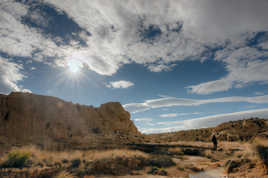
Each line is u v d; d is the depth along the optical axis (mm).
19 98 38438
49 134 34906
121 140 38438
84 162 12812
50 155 15156
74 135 38812
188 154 22312
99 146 25156
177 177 9734
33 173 9203
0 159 12352
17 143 24828
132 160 13242
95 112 56438
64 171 9617
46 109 40750
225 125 54531
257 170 6977
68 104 48406
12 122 32656
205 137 52000
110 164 11625
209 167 12203
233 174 7910
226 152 20125
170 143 38469
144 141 41969
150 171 11156
